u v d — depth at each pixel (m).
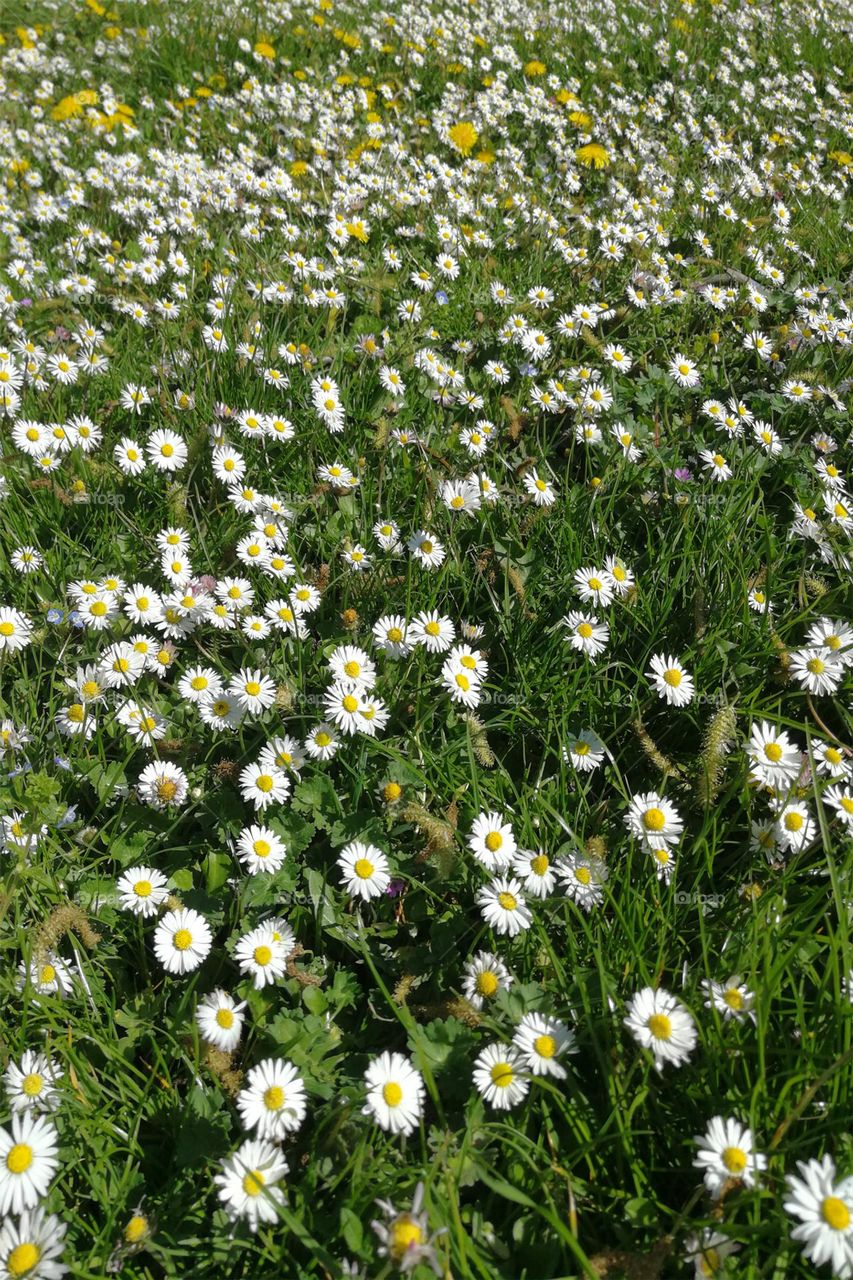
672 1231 0.37
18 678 0.60
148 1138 0.44
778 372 0.86
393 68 1.61
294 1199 0.40
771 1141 0.40
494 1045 0.43
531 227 1.10
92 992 0.47
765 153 1.44
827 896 0.49
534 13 1.90
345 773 0.56
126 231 1.11
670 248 1.12
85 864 0.52
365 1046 0.46
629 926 0.46
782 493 0.75
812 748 0.53
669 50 1.72
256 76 1.56
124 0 1.91
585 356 0.87
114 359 0.84
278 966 0.46
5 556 0.66
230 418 0.75
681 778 0.56
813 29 1.95
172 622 0.60
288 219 1.08
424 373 0.83
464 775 0.55
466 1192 0.42
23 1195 0.40
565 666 0.62
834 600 0.63
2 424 0.76
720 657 0.60
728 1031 0.43
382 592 0.64
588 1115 0.43
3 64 1.65
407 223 1.09
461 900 0.51
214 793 0.54
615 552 0.68
